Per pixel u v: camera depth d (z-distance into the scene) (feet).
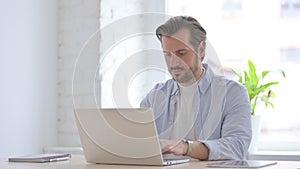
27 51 12.24
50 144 12.97
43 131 12.75
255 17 13.16
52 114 13.06
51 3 13.05
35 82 12.50
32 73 12.40
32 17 12.41
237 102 8.49
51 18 13.03
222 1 13.38
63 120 13.16
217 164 6.25
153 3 13.71
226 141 7.80
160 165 6.20
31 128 12.35
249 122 8.38
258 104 12.97
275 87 12.89
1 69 11.43
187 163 6.61
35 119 12.48
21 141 12.02
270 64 13.03
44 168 6.17
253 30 13.16
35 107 12.48
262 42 13.10
